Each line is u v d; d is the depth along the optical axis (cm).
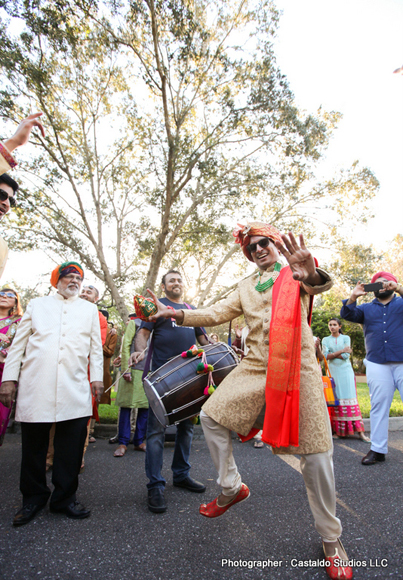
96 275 933
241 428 212
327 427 199
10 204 234
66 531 241
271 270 237
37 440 270
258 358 221
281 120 871
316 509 197
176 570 196
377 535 234
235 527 247
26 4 646
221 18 786
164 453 468
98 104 902
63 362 278
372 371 423
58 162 834
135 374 471
